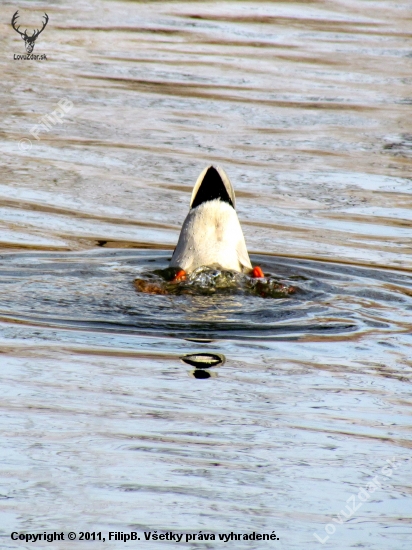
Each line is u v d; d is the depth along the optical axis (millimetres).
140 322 11992
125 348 11062
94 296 12852
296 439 8984
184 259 13500
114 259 14680
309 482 8242
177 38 31547
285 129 22641
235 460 8508
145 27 32906
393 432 9203
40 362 10500
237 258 13531
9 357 10594
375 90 26250
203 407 9562
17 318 11883
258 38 31906
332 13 36156
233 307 12719
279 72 27812
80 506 7680
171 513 7625
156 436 8875
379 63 29172
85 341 11234
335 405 9766
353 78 27422
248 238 16062
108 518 7539
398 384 10367
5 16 33188
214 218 13492
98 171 19406
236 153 20766
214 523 7535
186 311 12453
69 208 17219
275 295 13242
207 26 33406
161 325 11930
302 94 25656
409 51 30688
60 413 9266
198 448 8711
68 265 14219
